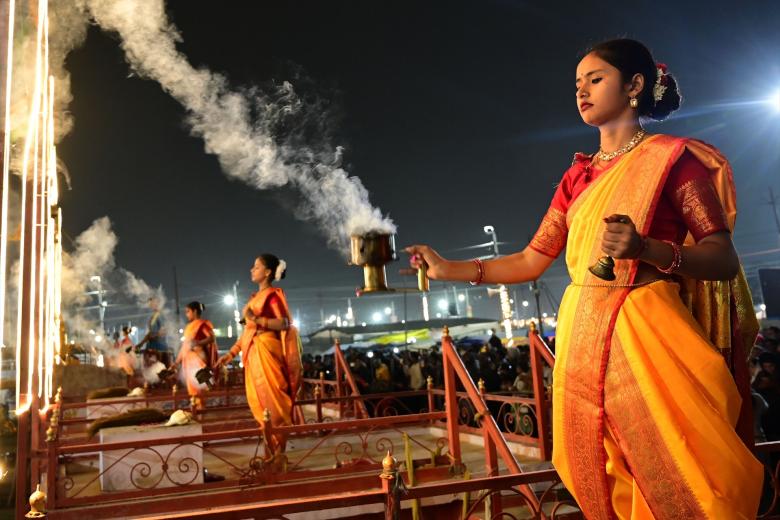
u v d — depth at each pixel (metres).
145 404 10.97
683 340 2.14
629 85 2.40
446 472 6.22
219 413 11.34
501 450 5.51
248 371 7.30
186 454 6.38
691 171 2.24
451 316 32.16
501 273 2.79
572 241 2.45
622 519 2.29
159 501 5.50
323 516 5.59
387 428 9.37
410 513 5.75
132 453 6.27
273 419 7.09
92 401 10.26
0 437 7.91
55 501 5.42
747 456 2.07
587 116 2.47
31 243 5.48
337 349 11.38
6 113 4.19
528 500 3.45
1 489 6.72
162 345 14.84
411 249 2.84
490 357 14.16
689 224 2.23
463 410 9.10
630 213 2.25
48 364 7.70
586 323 2.30
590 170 2.50
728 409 2.10
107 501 5.59
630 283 2.23
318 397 9.65
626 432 2.19
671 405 2.09
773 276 15.60
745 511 2.04
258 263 7.50
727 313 2.33
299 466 7.26
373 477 5.93
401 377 15.02
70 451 5.46
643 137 2.40
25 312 5.32
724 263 2.11
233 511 2.93
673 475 2.07
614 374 2.20
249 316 7.25
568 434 2.39
